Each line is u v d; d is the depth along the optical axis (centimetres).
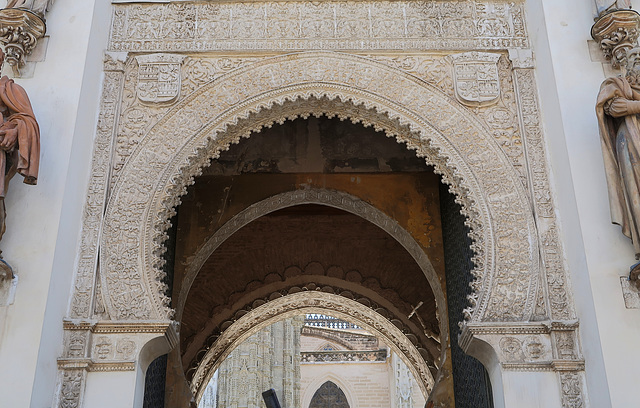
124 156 587
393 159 839
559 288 538
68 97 563
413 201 828
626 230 494
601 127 522
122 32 639
